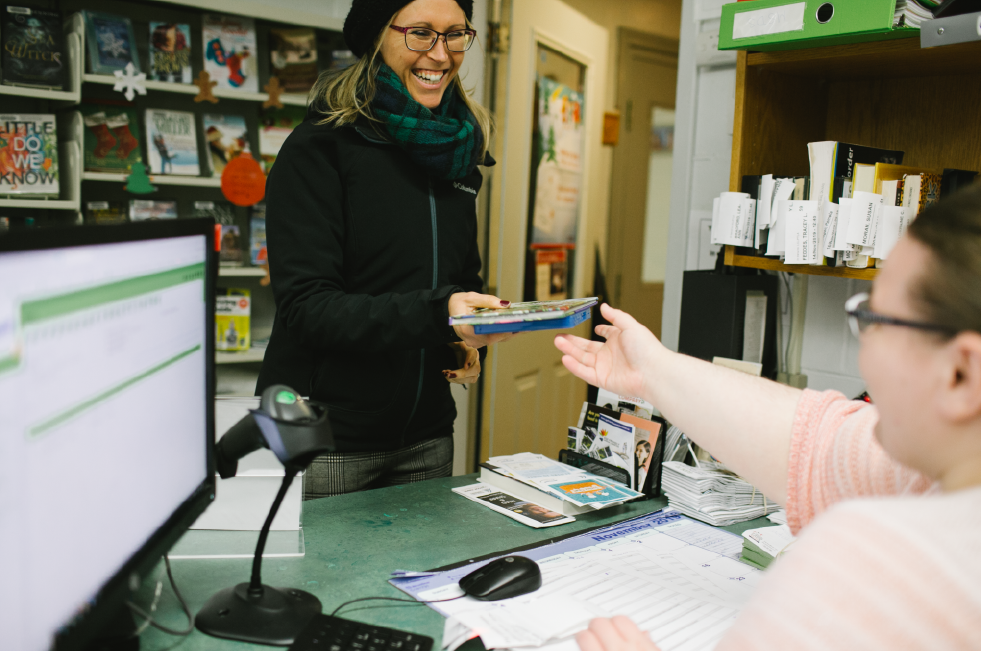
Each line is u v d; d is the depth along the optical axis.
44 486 0.55
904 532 0.46
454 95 1.62
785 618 0.47
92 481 0.63
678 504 1.31
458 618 0.84
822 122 1.74
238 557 1.02
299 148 1.38
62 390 0.58
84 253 0.60
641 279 3.76
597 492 1.28
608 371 1.05
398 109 1.40
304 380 1.45
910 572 0.45
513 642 0.80
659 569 1.04
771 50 1.50
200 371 0.89
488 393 2.76
